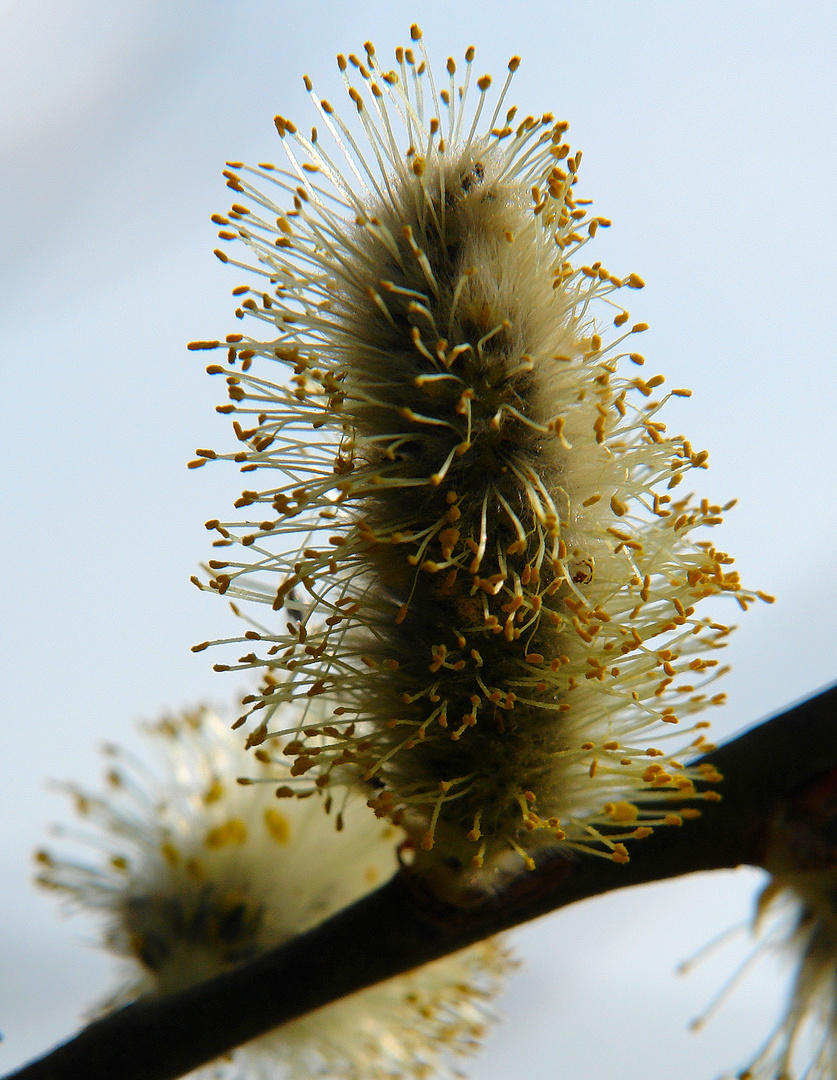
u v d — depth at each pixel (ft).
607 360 0.59
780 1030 0.61
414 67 0.60
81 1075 0.59
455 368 0.59
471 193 0.60
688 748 0.59
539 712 0.59
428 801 0.58
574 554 0.59
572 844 0.58
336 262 0.60
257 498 0.59
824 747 0.59
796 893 0.60
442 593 0.59
